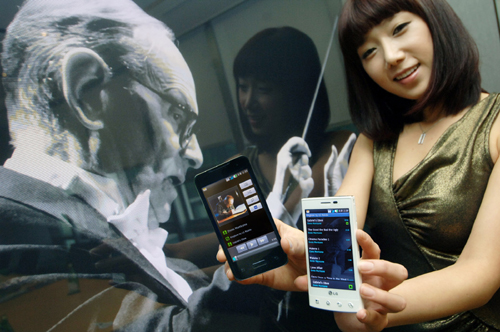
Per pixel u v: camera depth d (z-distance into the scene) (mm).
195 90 928
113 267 755
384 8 666
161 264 832
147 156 830
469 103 730
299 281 565
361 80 828
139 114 822
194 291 882
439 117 763
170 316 830
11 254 636
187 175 909
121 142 790
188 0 921
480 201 666
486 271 531
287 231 631
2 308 620
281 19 1106
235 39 1017
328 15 1218
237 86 1016
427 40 687
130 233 788
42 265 667
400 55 676
